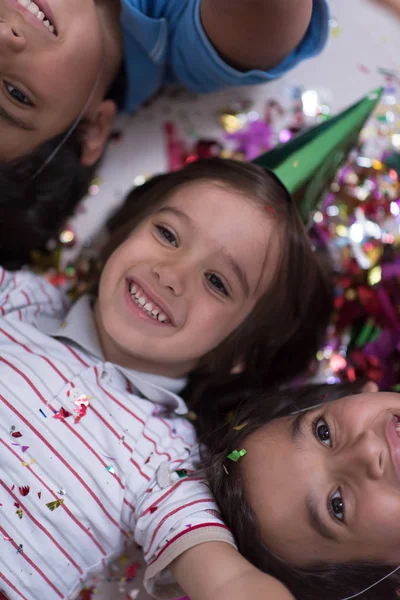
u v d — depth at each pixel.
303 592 0.90
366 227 1.32
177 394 1.17
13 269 1.28
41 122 1.06
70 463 0.94
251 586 0.83
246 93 1.38
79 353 1.06
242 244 0.99
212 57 1.12
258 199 1.02
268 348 1.17
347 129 1.16
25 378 0.97
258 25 1.01
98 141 1.21
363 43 1.41
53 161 1.14
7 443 0.93
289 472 0.88
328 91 1.39
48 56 0.99
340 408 0.91
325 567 0.89
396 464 0.83
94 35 1.04
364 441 0.85
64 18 1.00
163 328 1.01
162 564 0.89
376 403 0.90
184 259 0.98
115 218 1.22
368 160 1.34
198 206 1.00
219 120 1.37
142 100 1.30
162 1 1.12
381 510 0.82
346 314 1.28
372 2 1.43
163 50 1.17
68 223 1.31
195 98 1.37
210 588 0.84
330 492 0.86
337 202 1.33
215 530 0.90
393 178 1.34
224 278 0.99
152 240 1.01
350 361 1.26
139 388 1.06
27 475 0.92
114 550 0.98
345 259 1.30
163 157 1.35
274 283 1.06
